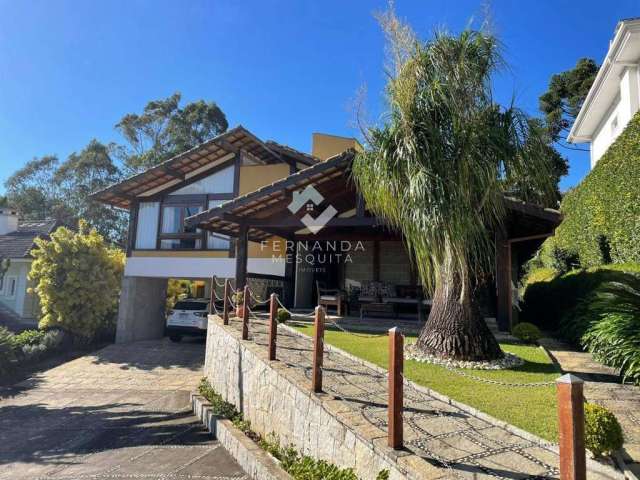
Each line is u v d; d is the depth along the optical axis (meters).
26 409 9.41
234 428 7.01
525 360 6.72
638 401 4.79
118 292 16.86
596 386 5.37
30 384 11.48
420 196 5.75
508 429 3.99
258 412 6.72
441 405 4.72
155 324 17.44
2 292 21.52
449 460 3.35
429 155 5.87
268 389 6.41
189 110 35.19
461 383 5.45
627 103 13.49
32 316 21.08
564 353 7.39
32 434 7.77
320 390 5.04
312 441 4.84
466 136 5.82
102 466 6.19
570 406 2.34
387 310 10.99
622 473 3.21
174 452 6.71
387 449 3.51
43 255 15.38
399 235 12.66
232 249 15.27
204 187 16.11
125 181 15.85
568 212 15.55
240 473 5.82
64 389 10.99
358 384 5.38
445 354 6.57
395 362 3.62
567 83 27.22
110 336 16.98
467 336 6.58
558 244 16.83
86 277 15.53
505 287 8.96
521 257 17.38
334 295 13.00
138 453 6.70
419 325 10.26
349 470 3.86
